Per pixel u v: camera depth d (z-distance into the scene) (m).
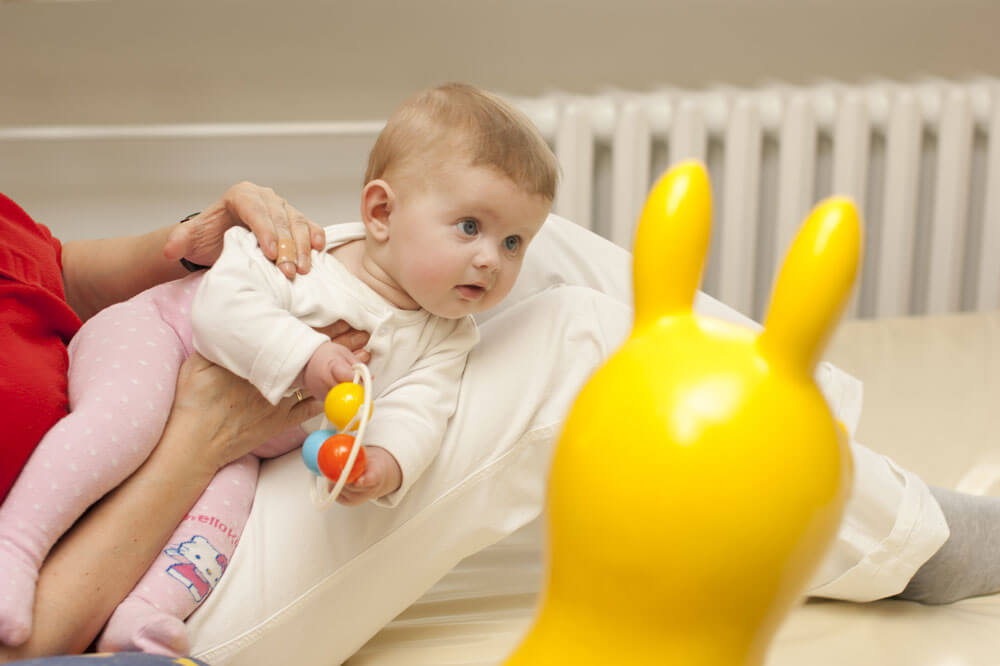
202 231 0.94
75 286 1.09
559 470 0.43
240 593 0.80
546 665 0.43
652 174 1.99
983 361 1.63
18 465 0.75
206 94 1.88
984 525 0.99
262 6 1.86
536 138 0.79
